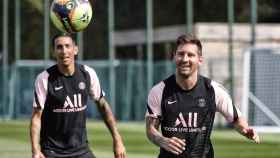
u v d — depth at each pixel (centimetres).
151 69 7500
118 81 7800
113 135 2156
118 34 9162
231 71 6888
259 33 7738
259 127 4956
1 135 5703
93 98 2141
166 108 1806
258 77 5194
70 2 2172
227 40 7475
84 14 2184
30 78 8462
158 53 8562
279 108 5091
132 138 5378
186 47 1752
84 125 2133
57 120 2097
